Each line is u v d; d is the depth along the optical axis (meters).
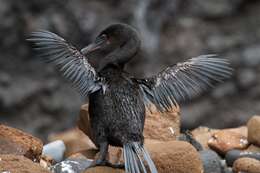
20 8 33.31
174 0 35.66
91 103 9.45
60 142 12.24
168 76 9.55
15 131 10.47
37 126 31.95
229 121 32.75
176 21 35.94
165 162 9.98
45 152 12.00
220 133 12.38
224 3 36.72
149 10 34.94
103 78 9.40
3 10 33.25
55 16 33.34
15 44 33.41
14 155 9.39
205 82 9.48
